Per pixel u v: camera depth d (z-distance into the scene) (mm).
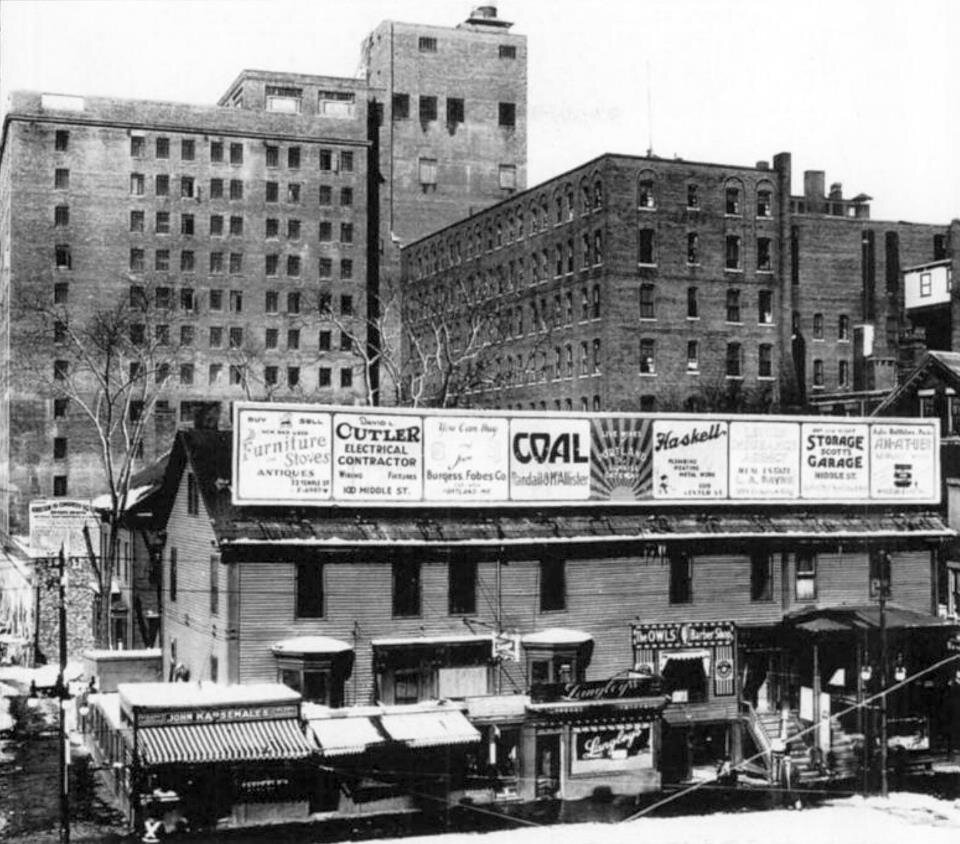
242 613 43688
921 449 54469
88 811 40688
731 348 100312
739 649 50031
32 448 113812
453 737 41500
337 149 125188
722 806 43219
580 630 48031
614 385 96312
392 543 45250
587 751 44781
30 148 116000
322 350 123812
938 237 110500
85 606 76062
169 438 117625
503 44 139875
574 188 102062
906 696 49969
